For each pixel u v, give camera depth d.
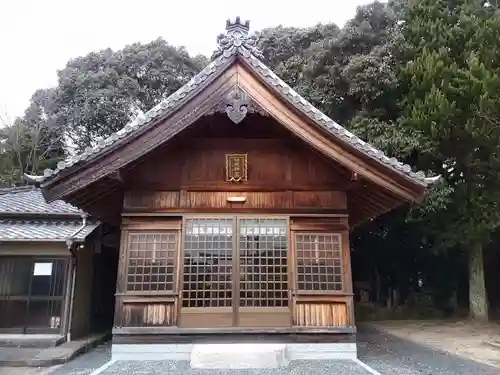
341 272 7.20
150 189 7.37
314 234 7.36
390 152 13.88
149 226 7.24
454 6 15.33
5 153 24.61
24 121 25.81
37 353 9.23
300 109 6.67
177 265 7.09
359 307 19.62
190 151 7.57
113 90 23.72
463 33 14.12
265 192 7.48
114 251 14.23
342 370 6.14
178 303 6.93
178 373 6.00
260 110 6.77
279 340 6.85
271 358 6.36
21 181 22.84
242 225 7.32
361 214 9.31
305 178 7.55
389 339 12.14
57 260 11.20
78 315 11.40
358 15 17.12
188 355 6.72
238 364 6.28
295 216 7.37
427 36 14.98
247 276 7.13
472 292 16.58
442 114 13.09
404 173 6.73
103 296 13.34
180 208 7.33
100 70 25.17
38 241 10.80
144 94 24.72
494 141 12.41
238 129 7.64
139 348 6.71
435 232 15.53
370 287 20.75
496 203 14.07
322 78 16.27
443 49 13.92
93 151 6.45
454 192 14.65
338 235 7.36
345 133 6.73
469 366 8.45
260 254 7.23
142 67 25.19
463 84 12.54
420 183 6.74
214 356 6.32
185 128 6.80
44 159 25.08
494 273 20.03
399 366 7.93
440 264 20.25
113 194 7.89
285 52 20.56
